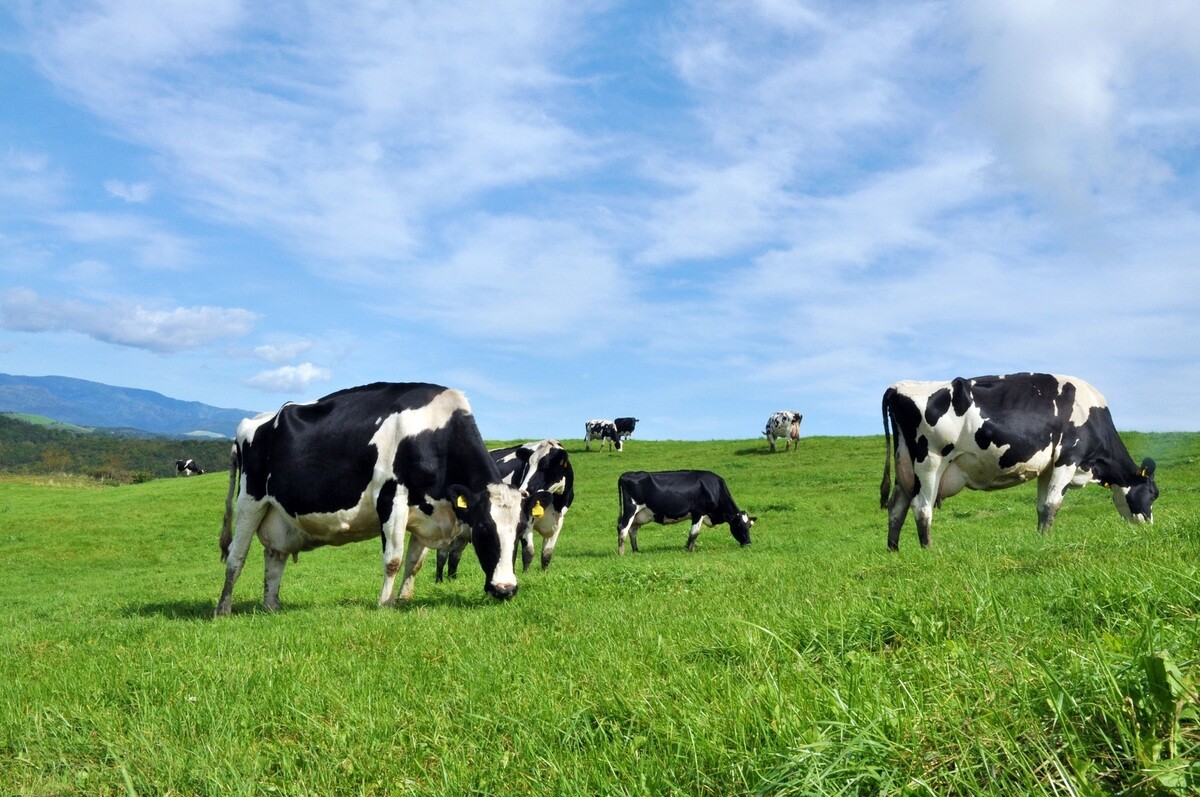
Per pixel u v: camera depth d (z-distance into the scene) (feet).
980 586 19.03
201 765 14.67
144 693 19.69
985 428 42.75
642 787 10.82
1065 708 9.77
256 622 32.50
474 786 12.64
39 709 18.69
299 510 39.19
